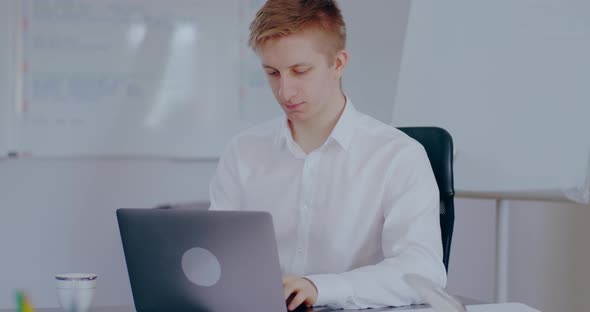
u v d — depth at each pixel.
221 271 1.09
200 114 2.72
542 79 2.05
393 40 2.82
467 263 2.96
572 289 2.85
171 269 1.13
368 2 2.80
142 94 2.69
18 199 2.68
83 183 2.71
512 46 2.13
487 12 2.20
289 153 1.68
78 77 2.65
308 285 1.23
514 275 2.92
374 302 1.29
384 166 1.58
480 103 2.17
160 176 2.75
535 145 2.04
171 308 1.16
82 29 2.65
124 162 2.73
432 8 2.32
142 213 1.13
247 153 1.74
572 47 1.99
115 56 2.67
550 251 2.89
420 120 2.30
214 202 1.78
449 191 1.59
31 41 2.62
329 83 1.51
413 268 1.33
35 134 2.64
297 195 1.65
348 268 1.58
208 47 2.72
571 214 2.85
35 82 2.63
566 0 2.03
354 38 2.80
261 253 1.06
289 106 1.48
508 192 2.09
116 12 2.67
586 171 1.93
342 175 1.61
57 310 1.28
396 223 1.48
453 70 2.25
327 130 1.63
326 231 1.60
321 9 1.44
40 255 2.70
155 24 2.69
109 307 1.33
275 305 1.07
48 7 2.63
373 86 2.81
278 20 1.39
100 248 2.73
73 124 2.66
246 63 2.75
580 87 1.96
